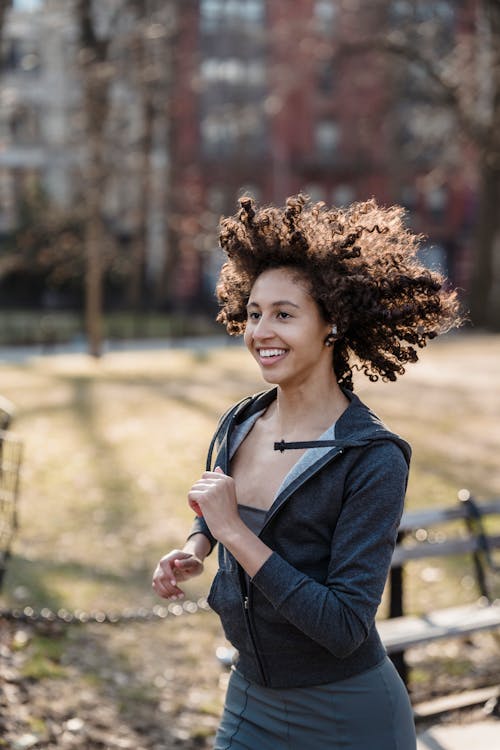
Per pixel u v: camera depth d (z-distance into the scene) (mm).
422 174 35750
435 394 15070
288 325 2137
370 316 2178
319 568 2084
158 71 25531
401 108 33125
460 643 5664
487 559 5117
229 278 2373
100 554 7230
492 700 4500
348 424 2125
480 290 33188
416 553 4797
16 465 5008
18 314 40125
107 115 22172
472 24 23531
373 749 2139
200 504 2062
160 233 38281
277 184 43844
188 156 40312
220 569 2271
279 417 2230
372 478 2029
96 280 21859
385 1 24797
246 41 37594
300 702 2156
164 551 7402
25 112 27453
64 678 4727
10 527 5086
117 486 9117
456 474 9727
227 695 2330
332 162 43781
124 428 11820
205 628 5957
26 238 23875
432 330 2328
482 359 20438
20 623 5309
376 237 2258
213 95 39562
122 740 4184
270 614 2121
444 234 46906
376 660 2174
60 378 16859
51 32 27016
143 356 22719
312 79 30922
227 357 21906
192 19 33594
